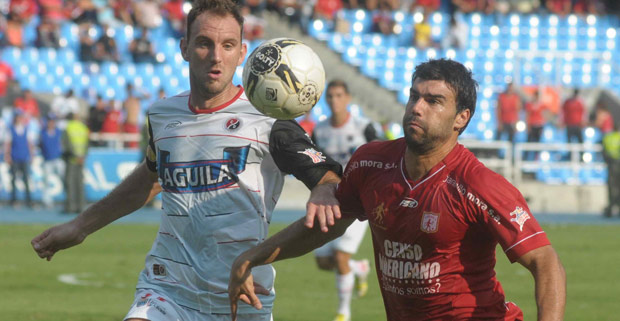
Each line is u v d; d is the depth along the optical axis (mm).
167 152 15391
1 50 88438
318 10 102875
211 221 15125
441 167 13570
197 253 15281
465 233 13477
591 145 89000
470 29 108188
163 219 15711
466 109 13523
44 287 36188
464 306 13805
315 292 36219
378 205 13977
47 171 74688
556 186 86250
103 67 90688
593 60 106625
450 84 13273
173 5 97000
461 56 102562
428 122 13234
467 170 13430
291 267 44312
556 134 92562
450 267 13680
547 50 108438
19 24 89938
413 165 13695
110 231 59062
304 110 14734
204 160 15109
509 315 14258
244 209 15125
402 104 97625
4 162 76938
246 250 14977
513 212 13039
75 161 69062
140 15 94938
